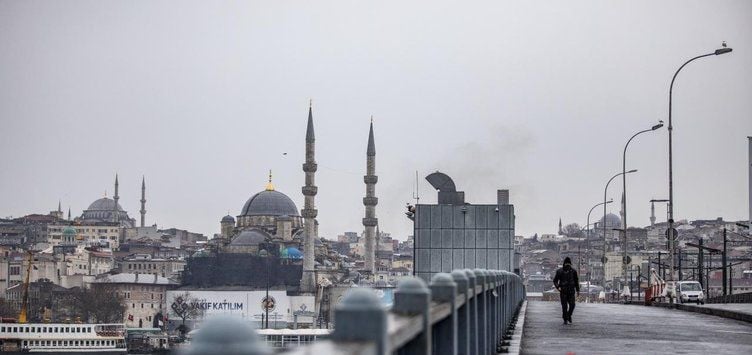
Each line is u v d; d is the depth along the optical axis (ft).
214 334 22.00
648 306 328.49
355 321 29.17
